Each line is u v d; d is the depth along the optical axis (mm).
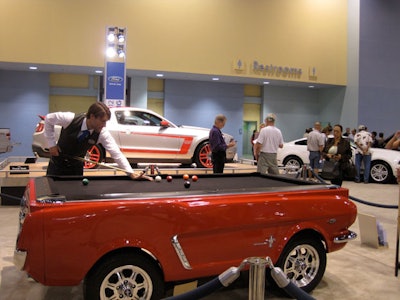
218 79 16516
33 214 2674
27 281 3916
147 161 8891
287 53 16094
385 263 4770
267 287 3832
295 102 18828
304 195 3539
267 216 3275
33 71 15141
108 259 2861
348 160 6793
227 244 3152
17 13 13133
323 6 16703
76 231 2719
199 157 9242
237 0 15266
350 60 17266
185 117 17000
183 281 3232
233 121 17688
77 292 3680
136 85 16031
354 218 3760
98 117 3867
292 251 3561
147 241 2879
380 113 17422
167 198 3012
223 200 3162
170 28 14547
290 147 12992
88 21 13719
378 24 17234
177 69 14672
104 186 3736
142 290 3037
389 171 11930
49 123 4012
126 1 14086
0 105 14898
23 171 7539
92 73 15625
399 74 17688
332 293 3824
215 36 15047
